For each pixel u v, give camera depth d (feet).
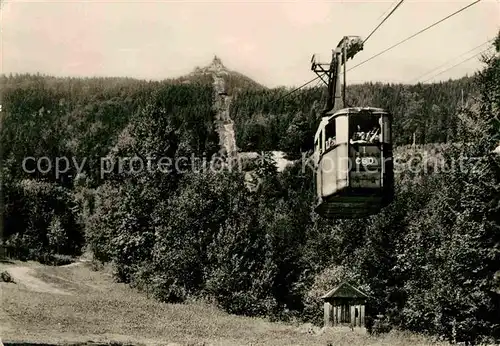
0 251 199.00
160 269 184.24
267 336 127.03
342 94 83.51
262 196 269.23
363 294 138.62
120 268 193.47
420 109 299.38
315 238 188.14
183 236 192.95
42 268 188.75
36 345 93.50
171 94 336.08
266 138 338.95
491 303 139.74
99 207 227.81
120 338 108.06
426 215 177.68
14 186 228.63
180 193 221.66
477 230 141.18
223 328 132.46
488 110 146.10
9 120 285.02
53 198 239.91
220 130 342.44
